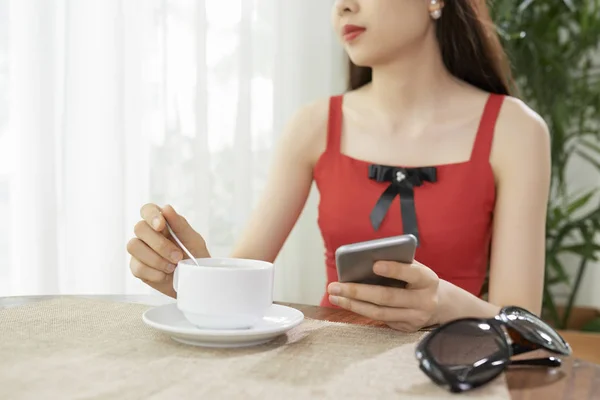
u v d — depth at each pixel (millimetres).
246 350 734
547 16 2885
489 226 1369
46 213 1690
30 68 1671
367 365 691
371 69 1538
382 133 1410
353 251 814
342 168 1412
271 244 1431
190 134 2113
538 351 811
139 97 1937
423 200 1327
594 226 2680
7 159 1682
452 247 1316
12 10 1662
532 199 1270
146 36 1979
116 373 632
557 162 2818
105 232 1848
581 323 3061
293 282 2623
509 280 1210
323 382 627
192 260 829
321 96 2643
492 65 1453
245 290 755
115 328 816
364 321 943
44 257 1689
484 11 1441
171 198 2084
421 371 671
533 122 1339
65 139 1752
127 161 1918
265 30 2453
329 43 2654
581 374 718
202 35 2096
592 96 2887
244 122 2295
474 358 640
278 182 1479
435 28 1394
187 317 780
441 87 1404
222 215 2314
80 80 1793
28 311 896
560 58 2885
